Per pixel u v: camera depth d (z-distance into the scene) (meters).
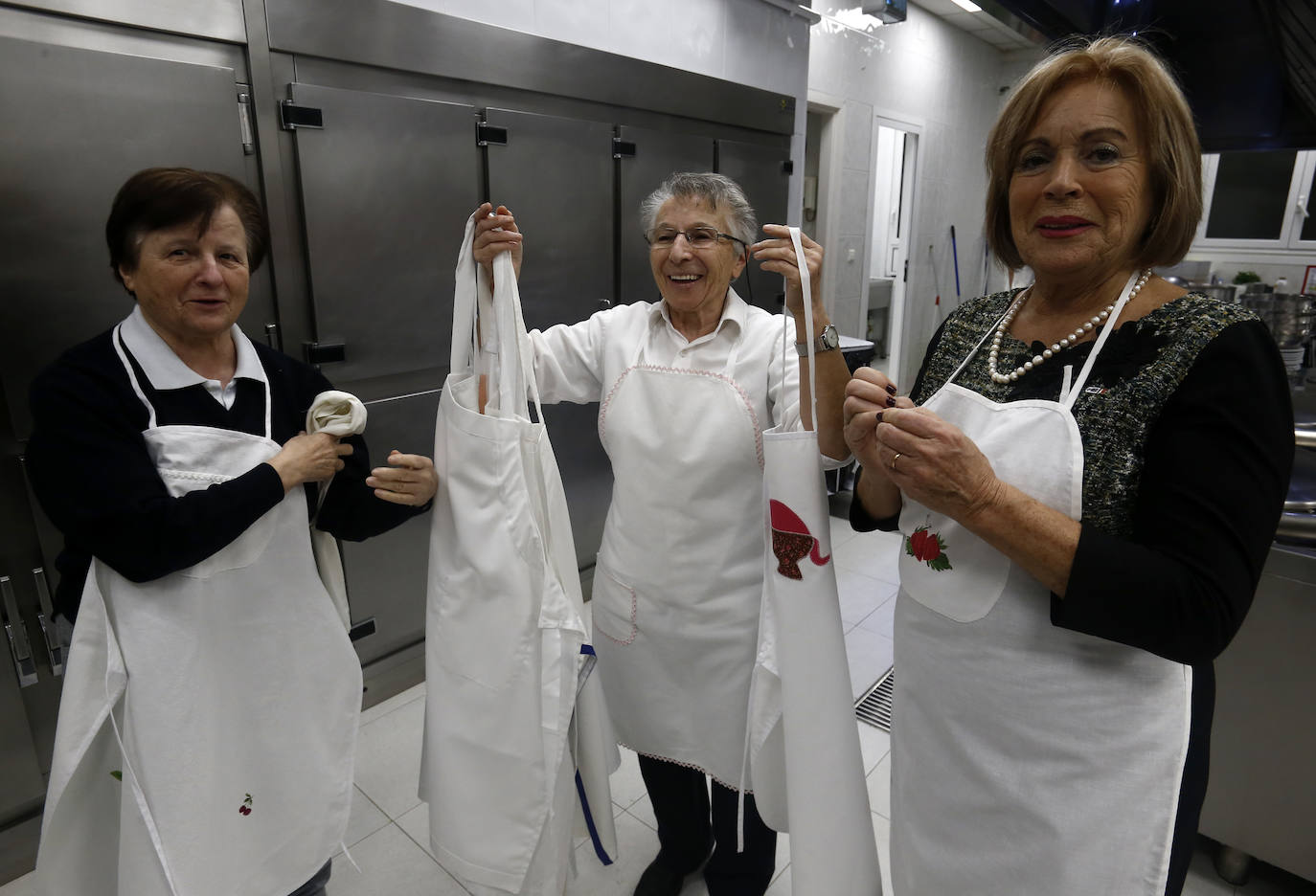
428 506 1.27
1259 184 4.95
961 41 5.78
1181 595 0.72
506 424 1.14
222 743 1.12
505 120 2.31
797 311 1.07
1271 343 0.75
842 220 4.95
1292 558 1.44
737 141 3.26
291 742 1.20
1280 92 1.94
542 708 1.18
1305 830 1.51
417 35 2.07
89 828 1.12
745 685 1.35
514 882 1.22
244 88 1.79
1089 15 1.80
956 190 6.29
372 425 2.17
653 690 1.43
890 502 1.06
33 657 1.66
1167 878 0.80
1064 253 0.81
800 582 1.04
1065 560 0.75
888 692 2.34
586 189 2.61
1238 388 0.73
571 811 1.25
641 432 1.34
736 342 1.32
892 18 3.82
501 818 1.22
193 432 1.07
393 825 1.83
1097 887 0.81
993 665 0.86
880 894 1.09
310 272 1.97
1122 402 0.78
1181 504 0.74
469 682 1.21
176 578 1.05
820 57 4.40
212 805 1.10
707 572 1.33
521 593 1.17
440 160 2.18
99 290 1.63
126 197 1.01
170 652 1.05
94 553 1.00
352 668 1.28
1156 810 0.79
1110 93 0.78
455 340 1.22
